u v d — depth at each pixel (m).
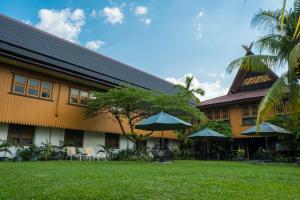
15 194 5.17
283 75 12.09
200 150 26.91
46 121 17.02
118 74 24.58
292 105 11.22
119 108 18.80
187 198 4.76
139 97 17.03
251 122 24.28
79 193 5.12
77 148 18.20
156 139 26.36
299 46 10.05
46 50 18.89
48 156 16.39
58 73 17.50
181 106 18.06
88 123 19.66
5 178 7.00
